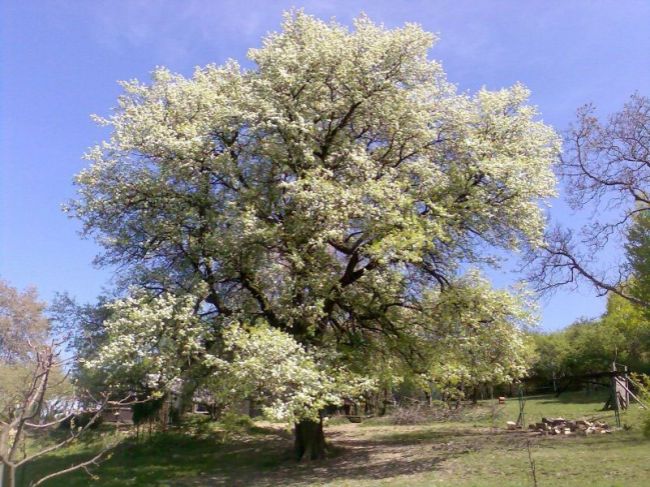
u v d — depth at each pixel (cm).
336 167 1892
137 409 2633
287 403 1495
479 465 1664
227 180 1902
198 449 2547
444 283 1988
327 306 1950
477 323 1888
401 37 1888
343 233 1780
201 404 2988
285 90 1848
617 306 4394
